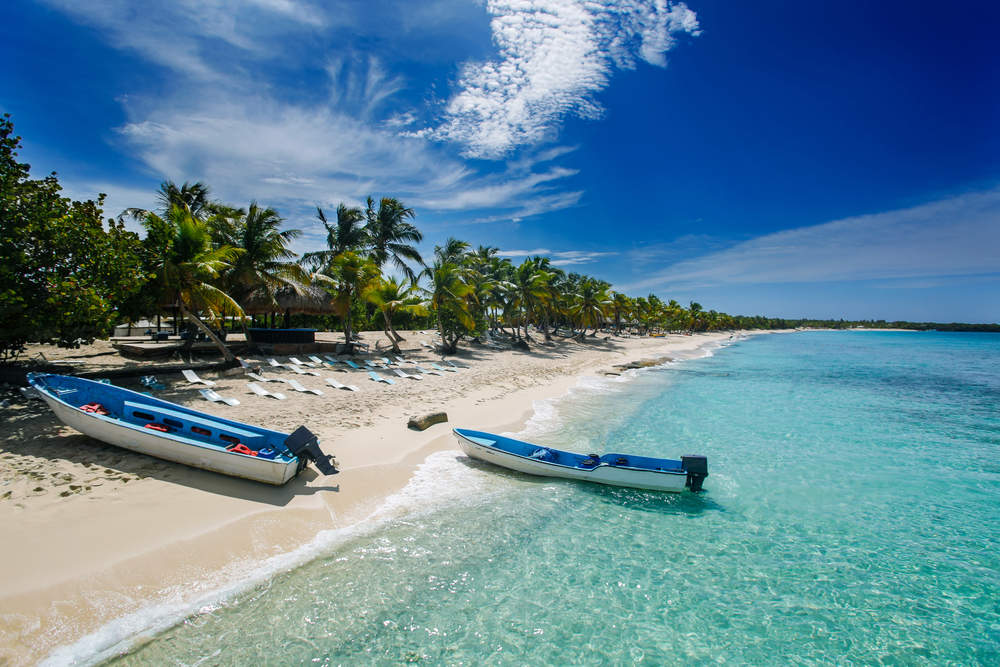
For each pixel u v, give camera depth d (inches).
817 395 1002.1
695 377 1277.1
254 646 212.8
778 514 388.5
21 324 432.1
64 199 482.6
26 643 196.5
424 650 220.7
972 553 330.6
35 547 247.8
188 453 350.9
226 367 701.9
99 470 338.0
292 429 490.3
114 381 577.0
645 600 268.8
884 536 354.6
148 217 631.8
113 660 197.3
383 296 1067.3
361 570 275.7
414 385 793.6
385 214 1450.5
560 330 2689.5
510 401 766.5
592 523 359.9
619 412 751.1
